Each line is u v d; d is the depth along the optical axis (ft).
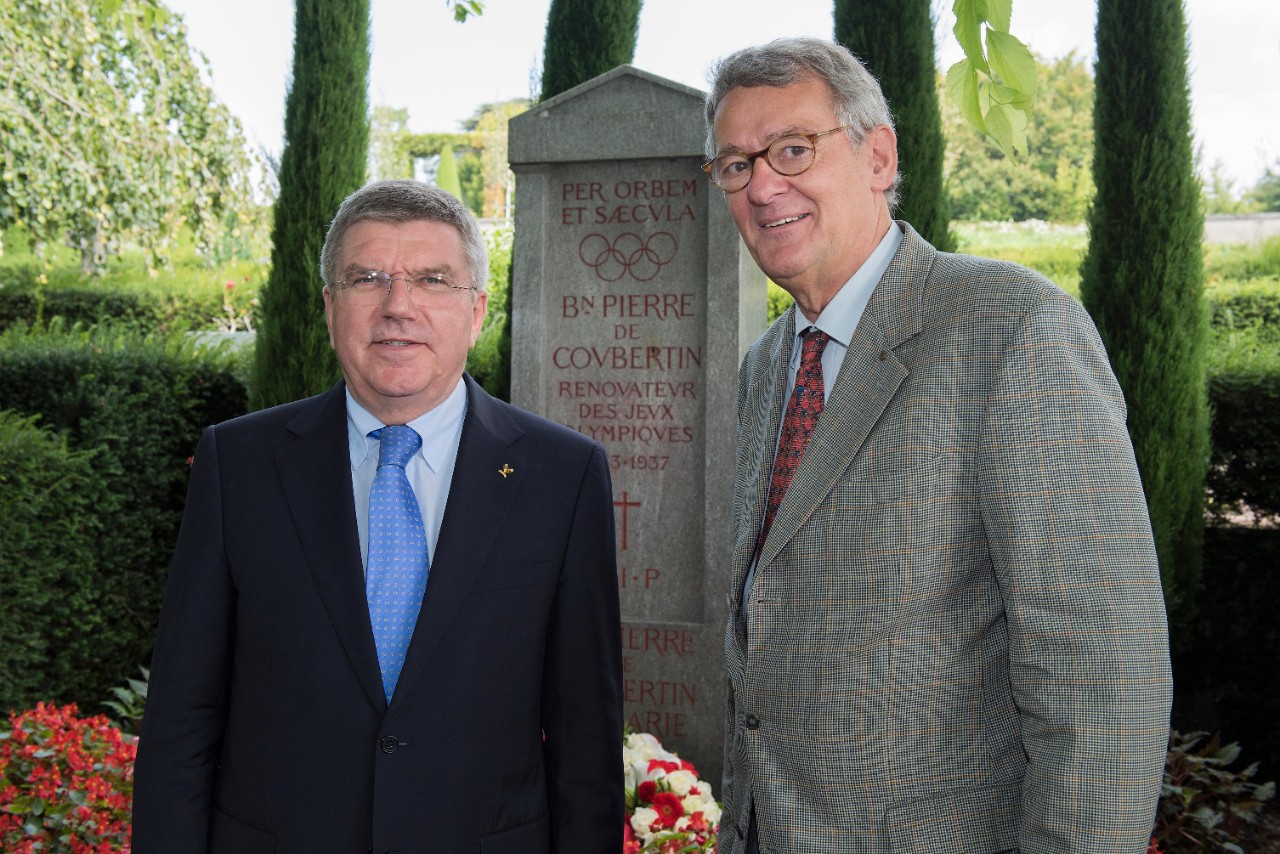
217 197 24.62
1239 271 27.45
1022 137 4.57
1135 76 12.81
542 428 5.34
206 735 4.76
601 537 5.20
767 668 4.41
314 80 15.97
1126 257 12.76
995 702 4.24
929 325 4.29
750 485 5.19
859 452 4.26
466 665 4.67
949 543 4.09
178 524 15.40
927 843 4.06
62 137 21.61
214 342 20.74
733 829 4.82
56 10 21.12
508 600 4.83
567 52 16.30
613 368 12.05
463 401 5.30
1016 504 3.84
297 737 4.55
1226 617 12.84
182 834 4.55
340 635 4.61
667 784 8.72
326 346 15.67
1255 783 12.50
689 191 11.82
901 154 14.05
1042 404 3.86
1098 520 3.72
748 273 11.88
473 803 4.64
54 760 8.80
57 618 12.96
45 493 12.35
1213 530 12.96
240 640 4.75
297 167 15.96
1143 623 3.65
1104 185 13.09
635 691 11.71
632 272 11.99
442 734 4.59
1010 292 4.10
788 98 4.59
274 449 4.99
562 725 5.09
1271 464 12.59
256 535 4.78
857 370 4.40
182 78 23.30
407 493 4.92
